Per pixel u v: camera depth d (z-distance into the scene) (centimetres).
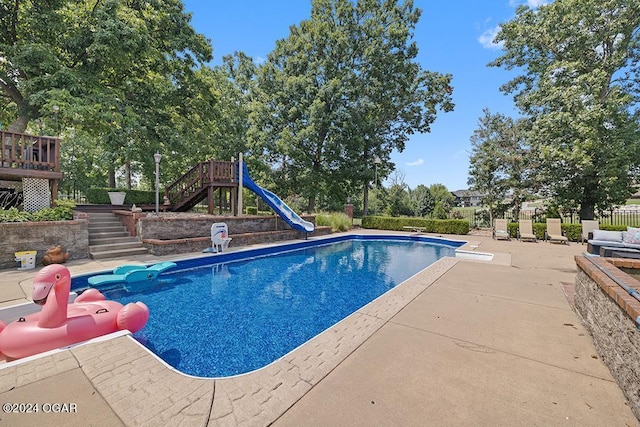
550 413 208
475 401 220
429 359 282
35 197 841
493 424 195
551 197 1662
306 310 521
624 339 234
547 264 775
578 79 1280
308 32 2095
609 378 254
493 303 453
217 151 2238
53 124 960
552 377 254
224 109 2275
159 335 414
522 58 1628
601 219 1717
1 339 287
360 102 2064
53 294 300
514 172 1805
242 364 342
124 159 1784
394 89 2134
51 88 986
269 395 222
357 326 361
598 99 1275
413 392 229
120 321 335
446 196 2925
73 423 183
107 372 242
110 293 589
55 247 714
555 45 1463
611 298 268
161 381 233
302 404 212
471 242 1288
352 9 2073
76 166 2466
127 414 194
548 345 315
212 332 426
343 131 2050
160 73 1407
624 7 1269
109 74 1267
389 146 2422
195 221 1012
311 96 2077
